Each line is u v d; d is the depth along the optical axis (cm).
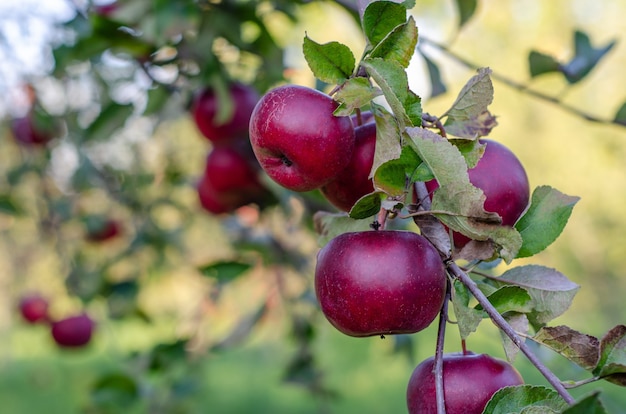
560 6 336
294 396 284
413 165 55
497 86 330
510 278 60
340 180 62
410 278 56
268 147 59
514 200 62
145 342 331
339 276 57
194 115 102
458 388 57
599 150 322
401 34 55
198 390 129
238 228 127
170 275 169
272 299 133
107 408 123
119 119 105
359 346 305
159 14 88
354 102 56
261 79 101
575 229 322
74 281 143
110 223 160
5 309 314
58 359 345
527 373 214
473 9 91
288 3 98
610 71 329
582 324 324
